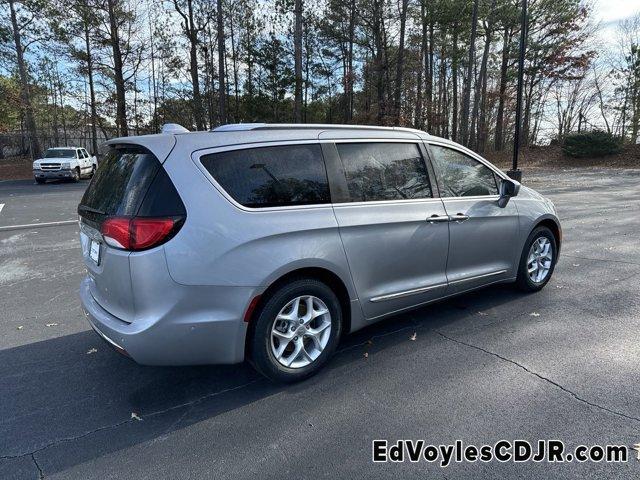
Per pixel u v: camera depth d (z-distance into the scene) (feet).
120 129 91.81
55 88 112.57
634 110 108.68
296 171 10.17
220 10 84.12
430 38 105.50
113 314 9.37
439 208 12.48
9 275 19.72
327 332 10.63
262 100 97.91
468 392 9.80
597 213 33.45
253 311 9.54
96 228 9.66
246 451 8.14
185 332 8.83
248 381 10.64
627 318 13.51
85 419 9.26
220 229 8.93
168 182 8.79
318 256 10.04
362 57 103.91
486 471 7.52
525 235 15.02
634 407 9.09
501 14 93.35
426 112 85.51
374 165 11.48
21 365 11.61
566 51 98.02
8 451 8.27
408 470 7.58
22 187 64.44
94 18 83.61
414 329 13.21
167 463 7.86
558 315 13.88
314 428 8.76
